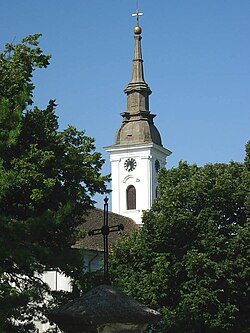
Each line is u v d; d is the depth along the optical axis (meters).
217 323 44.72
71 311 17.41
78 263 22.50
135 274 47.22
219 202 49.41
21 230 20.98
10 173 20.62
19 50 28.75
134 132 94.69
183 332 46.88
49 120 29.53
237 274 46.34
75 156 29.20
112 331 17.28
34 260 21.77
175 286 47.25
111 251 51.12
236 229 48.19
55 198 26.66
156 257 47.81
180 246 48.44
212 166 52.06
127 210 92.94
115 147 94.81
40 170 26.22
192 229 47.59
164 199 50.06
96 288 18.17
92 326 17.08
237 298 46.97
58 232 27.48
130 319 17.28
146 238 48.84
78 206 28.42
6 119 21.98
